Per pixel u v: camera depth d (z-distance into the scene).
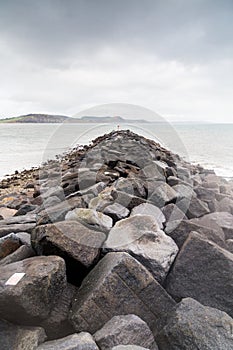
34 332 2.03
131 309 2.27
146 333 2.04
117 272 2.29
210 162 11.52
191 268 2.60
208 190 4.99
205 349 1.89
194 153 13.22
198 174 6.83
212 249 2.62
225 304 2.44
